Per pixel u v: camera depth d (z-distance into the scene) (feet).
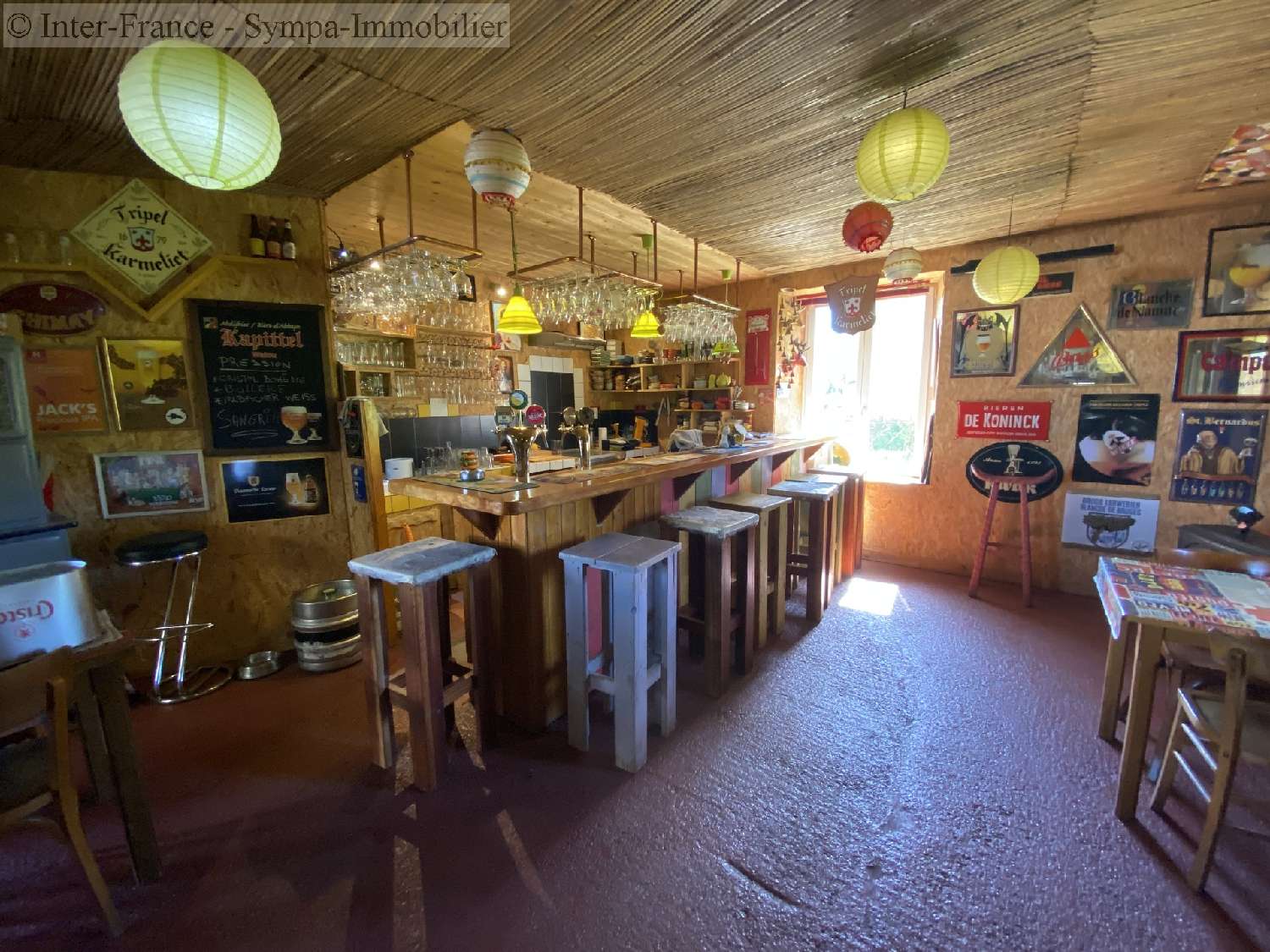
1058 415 12.62
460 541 8.34
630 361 20.24
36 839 5.82
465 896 5.07
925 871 5.32
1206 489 11.31
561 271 16.16
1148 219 11.35
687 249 14.11
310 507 10.25
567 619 7.06
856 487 13.92
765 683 8.80
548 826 5.89
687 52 5.63
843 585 13.42
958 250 13.50
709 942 4.64
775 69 6.00
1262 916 4.80
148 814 5.20
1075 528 12.60
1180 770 6.58
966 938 4.66
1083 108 6.96
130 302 8.60
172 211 8.83
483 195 6.68
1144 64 5.99
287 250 9.56
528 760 7.02
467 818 6.01
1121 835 5.70
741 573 9.42
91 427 8.54
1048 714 7.88
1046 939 4.64
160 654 8.45
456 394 16.03
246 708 8.28
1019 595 12.63
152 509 9.00
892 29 5.31
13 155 7.59
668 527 8.89
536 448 13.70
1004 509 13.46
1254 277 10.61
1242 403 10.89
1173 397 11.46
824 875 5.28
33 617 4.59
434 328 15.15
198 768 6.89
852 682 8.80
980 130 7.59
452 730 7.61
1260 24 5.23
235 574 9.71
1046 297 12.54
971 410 13.64
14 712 4.08
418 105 6.66
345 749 7.27
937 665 9.34
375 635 6.67
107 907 4.68
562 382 19.81
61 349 8.29
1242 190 9.94
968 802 6.20
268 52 5.53
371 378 14.37
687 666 9.47
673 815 6.04
